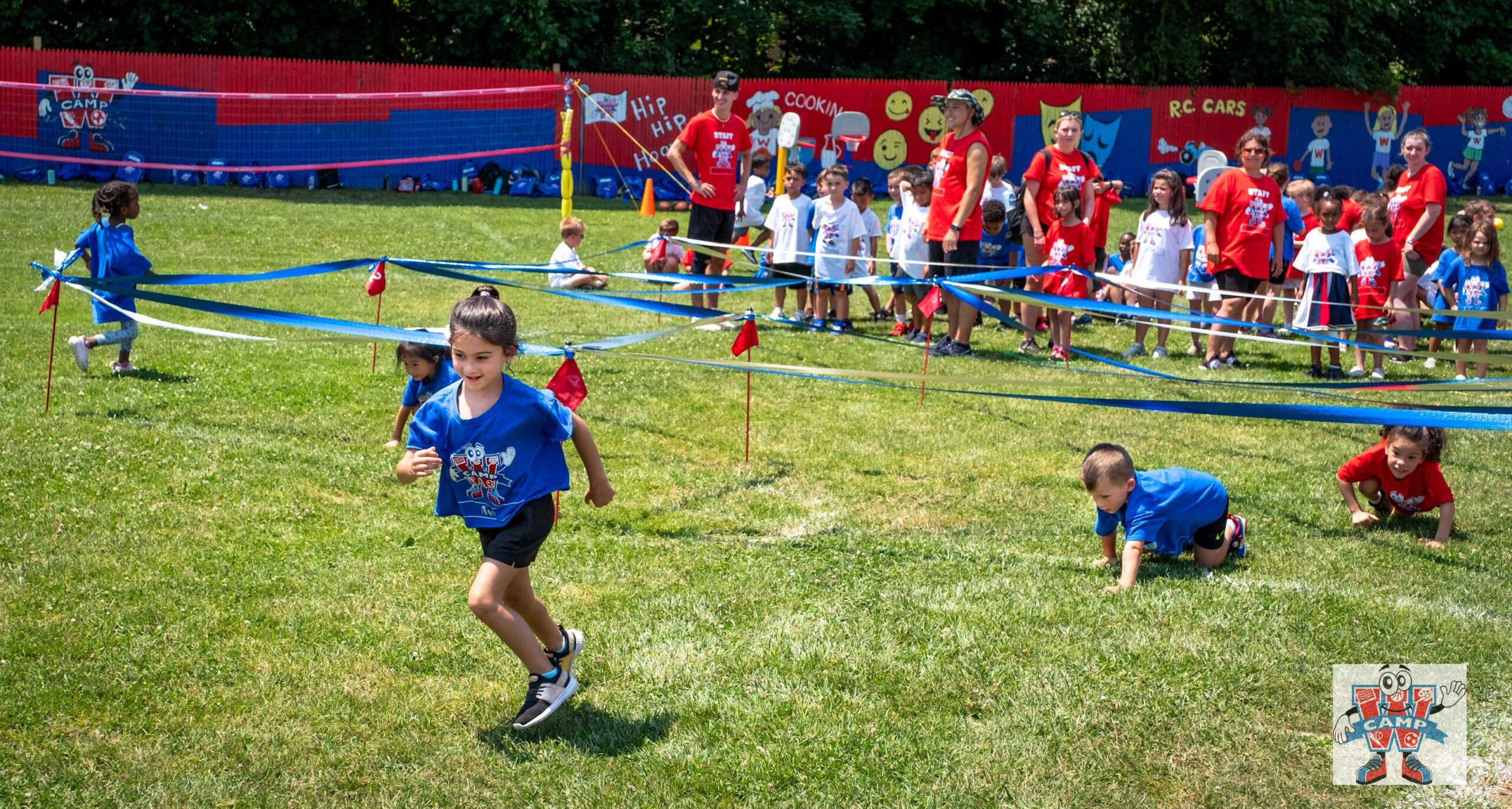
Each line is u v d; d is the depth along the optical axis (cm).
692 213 1030
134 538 493
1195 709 377
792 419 730
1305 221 1088
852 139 2038
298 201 1950
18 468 564
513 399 350
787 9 2644
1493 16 3042
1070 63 2833
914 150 2473
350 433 661
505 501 352
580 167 2347
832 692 387
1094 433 713
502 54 2533
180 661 395
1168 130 2656
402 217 1781
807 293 1093
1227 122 2692
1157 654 411
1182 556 516
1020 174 2581
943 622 437
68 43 2339
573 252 1158
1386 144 2797
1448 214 2380
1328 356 962
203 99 2177
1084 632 428
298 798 326
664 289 1123
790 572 484
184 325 934
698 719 371
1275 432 728
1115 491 471
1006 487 610
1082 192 944
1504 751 358
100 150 2164
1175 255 976
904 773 342
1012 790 335
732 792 333
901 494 596
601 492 369
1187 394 817
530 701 361
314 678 388
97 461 580
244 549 490
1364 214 888
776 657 409
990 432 709
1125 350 997
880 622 436
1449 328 962
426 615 434
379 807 323
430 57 2558
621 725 367
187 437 630
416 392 629
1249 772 345
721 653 411
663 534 530
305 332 930
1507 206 2625
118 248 748
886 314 1122
